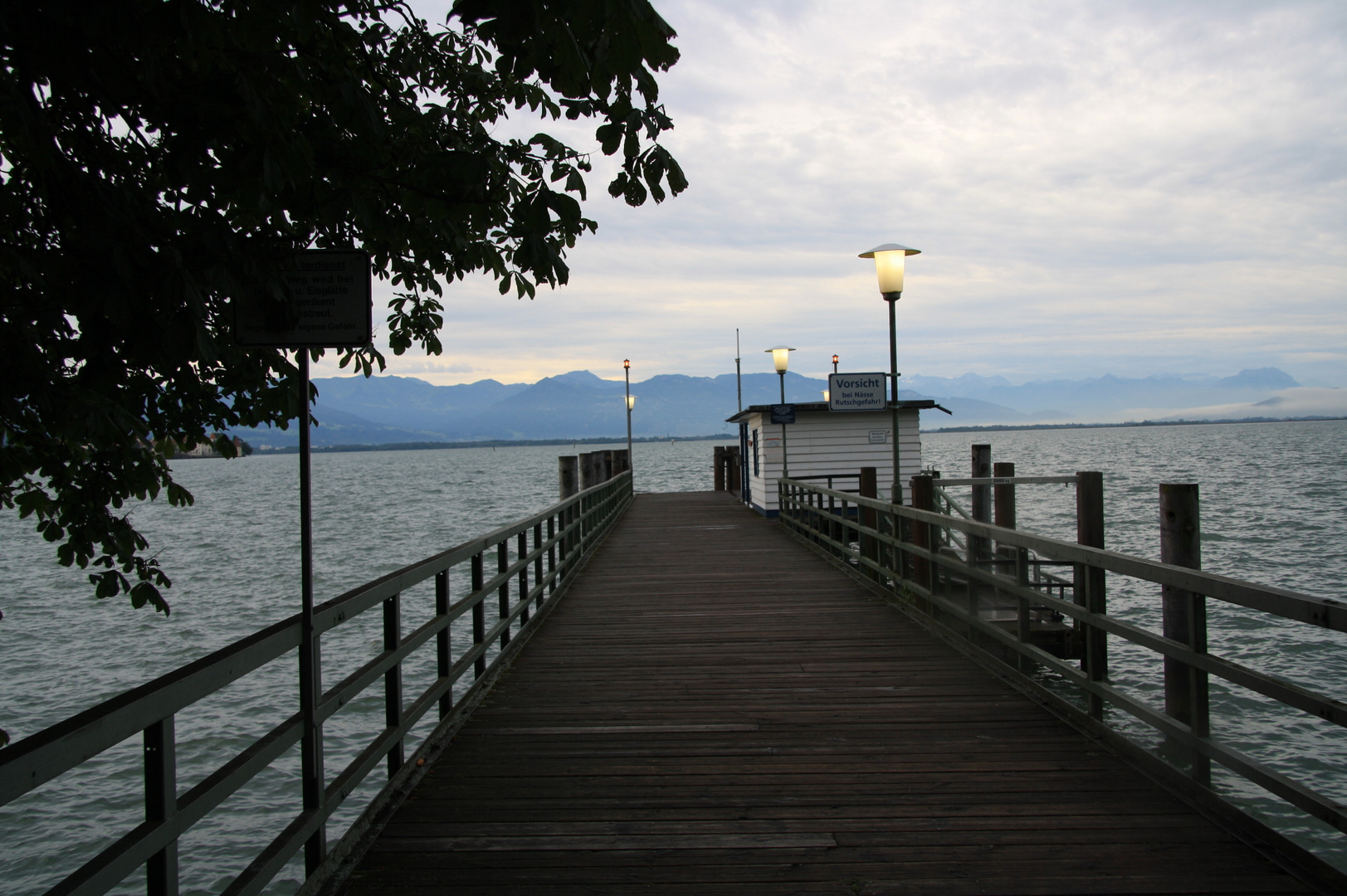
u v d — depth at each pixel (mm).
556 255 3127
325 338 3311
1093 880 3277
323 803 3354
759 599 9531
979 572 6527
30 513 4238
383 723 9742
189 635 14609
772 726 5199
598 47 2473
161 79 2533
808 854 3547
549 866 3469
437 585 5164
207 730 9555
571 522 11227
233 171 2484
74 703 11188
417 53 4250
